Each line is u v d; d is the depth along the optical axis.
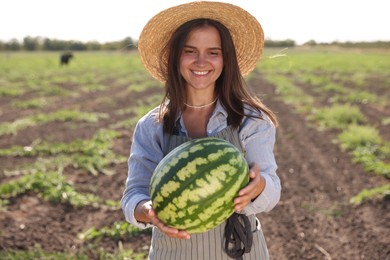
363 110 16.94
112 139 12.59
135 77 32.38
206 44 2.84
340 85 25.38
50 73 36.28
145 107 17.33
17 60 54.16
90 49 114.62
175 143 2.88
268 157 2.85
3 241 6.11
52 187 7.88
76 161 9.75
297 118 15.48
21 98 21.31
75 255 5.70
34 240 6.25
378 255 6.01
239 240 2.80
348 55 62.41
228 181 2.41
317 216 7.29
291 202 7.93
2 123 14.91
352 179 9.04
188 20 2.97
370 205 7.54
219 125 2.90
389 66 37.88
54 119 15.48
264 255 2.96
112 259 5.74
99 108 18.56
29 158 10.51
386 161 10.15
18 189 7.82
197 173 2.40
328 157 10.62
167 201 2.42
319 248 6.27
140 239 6.39
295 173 9.56
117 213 7.26
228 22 3.04
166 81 3.08
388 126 14.00
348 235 6.60
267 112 2.95
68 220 7.00
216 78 2.87
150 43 3.14
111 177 9.20
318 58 53.09
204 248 2.79
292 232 6.77
